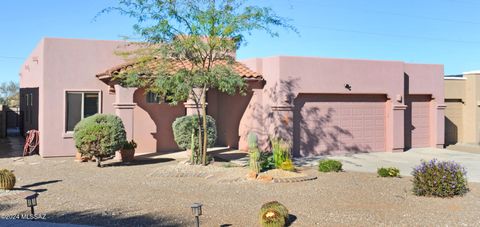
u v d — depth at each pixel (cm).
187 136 1684
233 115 2177
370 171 1576
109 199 1077
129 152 1744
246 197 1105
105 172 1492
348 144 2103
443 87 2366
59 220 886
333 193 1150
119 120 1614
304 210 975
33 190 1183
